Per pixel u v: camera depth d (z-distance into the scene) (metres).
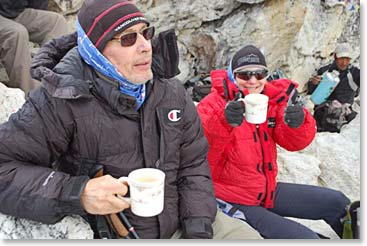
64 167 2.21
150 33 2.16
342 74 6.10
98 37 2.09
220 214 2.60
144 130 2.19
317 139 4.86
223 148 3.01
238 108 2.79
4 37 4.13
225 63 5.85
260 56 3.09
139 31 2.12
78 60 2.21
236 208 3.09
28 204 1.98
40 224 2.07
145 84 2.23
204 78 5.89
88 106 2.10
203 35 5.81
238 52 3.12
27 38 4.20
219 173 3.13
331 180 4.50
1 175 2.01
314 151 4.74
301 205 3.33
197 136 2.42
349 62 6.18
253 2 5.65
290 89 3.15
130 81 2.14
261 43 5.80
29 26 4.61
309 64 6.15
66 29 4.82
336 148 4.71
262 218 3.02
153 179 1.94
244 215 3.05
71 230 2.05
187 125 2.37
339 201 3.32
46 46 2.36
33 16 4.60
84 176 2.02
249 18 5.73
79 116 2.09
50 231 2.05
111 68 2.12
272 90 3.13
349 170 4.49
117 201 1.95
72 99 2.08
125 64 2.11
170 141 2.26
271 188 3.14
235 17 5.78
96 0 2.12
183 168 2.43
